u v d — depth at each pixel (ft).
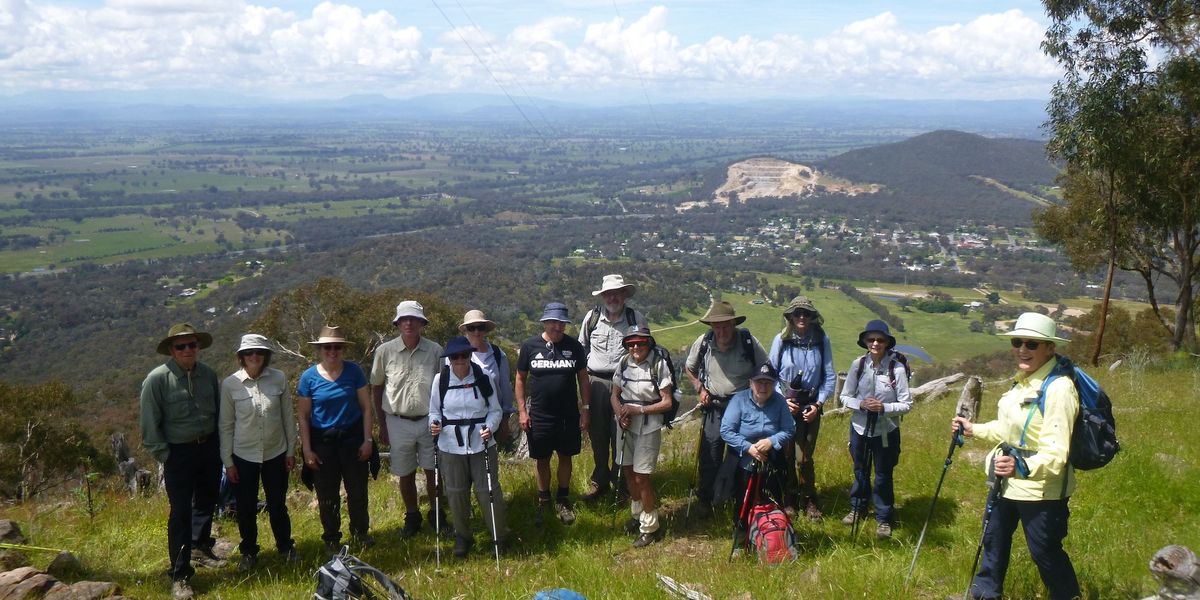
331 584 14.78
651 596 15.53
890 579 15.66
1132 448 23.89
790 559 17.22
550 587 16.49
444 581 17.57
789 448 19.16
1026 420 13.00
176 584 17.57
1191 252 61.41
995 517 13.79
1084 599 13.50
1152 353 61.16
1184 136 52.49
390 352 20.75
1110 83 53.36
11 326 286.25
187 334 17.62
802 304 19.89
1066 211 78.38
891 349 19.29
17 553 18.29
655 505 20.29
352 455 20.13
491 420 19.31
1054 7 54.70
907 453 26.91
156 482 30.40
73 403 77.25
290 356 75.61
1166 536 17.28
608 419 22.38
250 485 18.79
